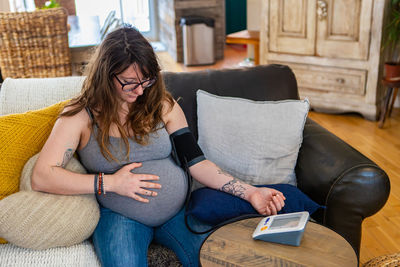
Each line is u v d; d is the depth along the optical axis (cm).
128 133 151
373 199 155
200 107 190
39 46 300
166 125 165
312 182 169
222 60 627
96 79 141
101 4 682
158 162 156
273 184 167
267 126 180
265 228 128
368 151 326
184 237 152
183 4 587
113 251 139
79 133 146
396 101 414
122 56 135
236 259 120
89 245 147
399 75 347
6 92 178
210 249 124
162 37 711
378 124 375
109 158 149
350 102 386
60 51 305
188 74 203
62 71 313
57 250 139
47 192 142
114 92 142
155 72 142
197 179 163
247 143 179
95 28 380
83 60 323
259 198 151
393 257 147
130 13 705
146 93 150
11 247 139
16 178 148
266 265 117
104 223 149
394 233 231
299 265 116
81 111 146
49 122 158
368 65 365
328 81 391
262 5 402
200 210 151
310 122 198
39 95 179
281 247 124
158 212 151
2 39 291
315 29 380
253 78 206
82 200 144
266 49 415
